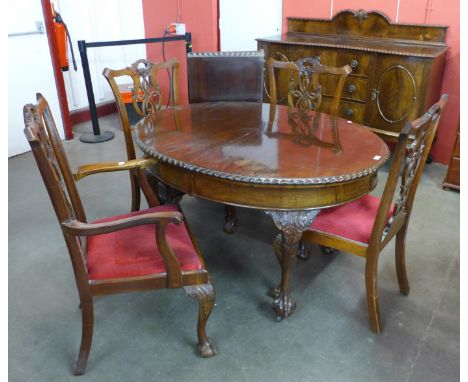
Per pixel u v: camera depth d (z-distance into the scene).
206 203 2.77
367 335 1.71
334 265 2.16
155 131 1.93
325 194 1.51
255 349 1.64
